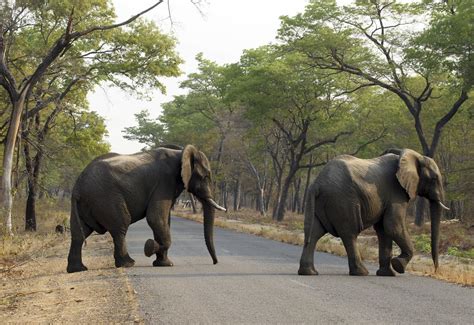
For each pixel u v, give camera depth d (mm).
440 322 7355
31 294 10508
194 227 35969
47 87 29609
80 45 30625
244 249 20031
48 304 9258
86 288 10625
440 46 27844
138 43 28844
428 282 11359
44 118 34812
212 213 15008
